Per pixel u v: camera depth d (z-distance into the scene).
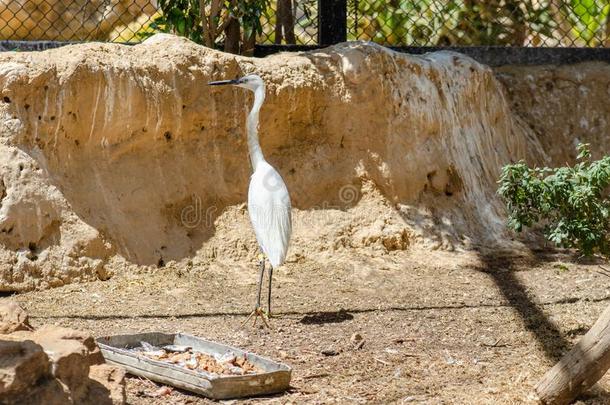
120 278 9.52
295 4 12.34
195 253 10.03
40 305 8.70
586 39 13.95
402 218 10.95
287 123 10.88
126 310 8.70
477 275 10.24
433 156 11.34
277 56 11.03
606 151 13.12
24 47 11.12
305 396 6.84
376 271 10.17
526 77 13.35
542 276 10.27
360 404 6.74
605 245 8.48
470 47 13.28
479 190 11.66
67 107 9.56
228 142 10.62
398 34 13.37
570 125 13.23
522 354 7.93
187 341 7.55
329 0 12.07
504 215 11.60
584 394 6.99
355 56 10.98
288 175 10.82
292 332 8.33
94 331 8.05
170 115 10.16
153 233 9.93
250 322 8.53
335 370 7.45
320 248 10.45
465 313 9.00
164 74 10.08
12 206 9.17
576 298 9.51
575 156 13.04
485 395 6.96
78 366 5.50
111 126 9.86
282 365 6.98
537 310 9.12
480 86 12.13
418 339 8.26
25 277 9.08
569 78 13.47
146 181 10.10
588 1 13.71
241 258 10.13
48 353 5.41
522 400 6.88
